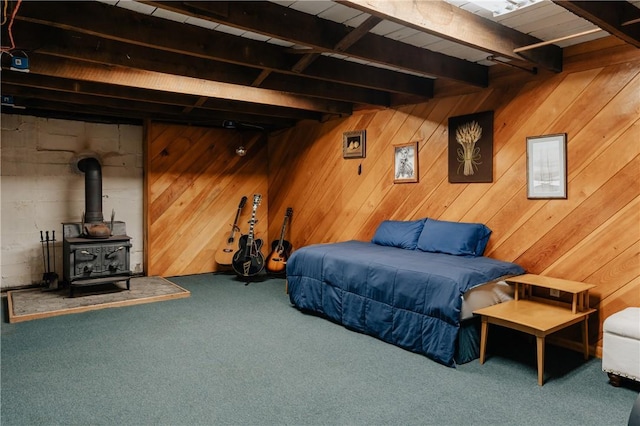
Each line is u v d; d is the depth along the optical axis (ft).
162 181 18.57
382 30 9.60
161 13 8.62
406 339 10.52
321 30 8.81
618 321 8.43
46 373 9.04
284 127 20.26
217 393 8.25
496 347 10.73
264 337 11.39
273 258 18.93
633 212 9.65
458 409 7.70
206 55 9.52
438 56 11.10
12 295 14.98
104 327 12.03
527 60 9.80
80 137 17.25
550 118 11.02
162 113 17.20
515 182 11.76
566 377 9.03
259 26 7.96
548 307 10.06
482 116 12.47
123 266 15.31
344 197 17.19
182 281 17.99
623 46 9.71
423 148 14.23
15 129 16.02
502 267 10.87
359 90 14.55
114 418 7.32
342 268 12.39
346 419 7.36
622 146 9.80
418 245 13.32
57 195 16.88
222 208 20.10
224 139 20.07
